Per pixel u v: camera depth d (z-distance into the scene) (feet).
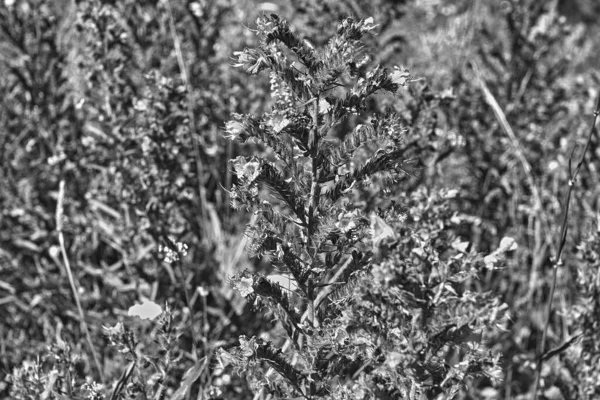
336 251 3.76
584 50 7.39
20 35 5.37
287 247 3.73
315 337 3.70
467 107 5.59
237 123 3.68
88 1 4.92
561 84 6.01
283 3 6.70
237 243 5.41
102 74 4.96
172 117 4.65
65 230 5.22
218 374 4.51
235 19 6.30
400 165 3.78
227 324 4.99
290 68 3.68
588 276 4.40
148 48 5.57
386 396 3.67
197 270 5.08
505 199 5.48
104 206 5.09
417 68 6.01
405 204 4.05
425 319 3.54
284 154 3.74
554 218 5.26
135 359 4.05
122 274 5.08
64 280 5.13
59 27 5.87
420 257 3.54
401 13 5.58
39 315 5.15
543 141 5.56
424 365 3.55
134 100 4.72
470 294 3.55
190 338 4.86
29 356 4.84
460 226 4.38
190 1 5.53
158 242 4.79
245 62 3.69
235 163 3.67
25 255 5.49
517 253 5.32
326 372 3.77
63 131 5.45
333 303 3.76
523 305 5.23
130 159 4.81
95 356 4.42
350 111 3.70
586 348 4.40
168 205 4.75
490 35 6.04
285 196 3.72
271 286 3.76
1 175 5.41
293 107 3.67
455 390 3.58
